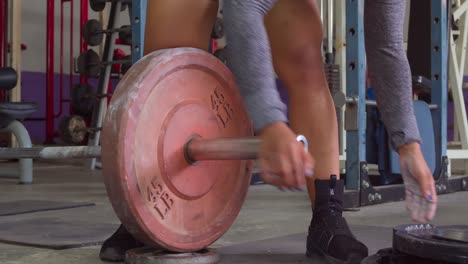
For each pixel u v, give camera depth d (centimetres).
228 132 119
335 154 125
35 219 182
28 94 637
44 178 340
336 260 119
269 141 66
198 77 113
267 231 164
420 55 305
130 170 104
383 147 242
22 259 126
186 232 115
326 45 369
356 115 217
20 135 321
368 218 190
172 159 110
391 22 103
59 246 137
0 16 493
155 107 107
